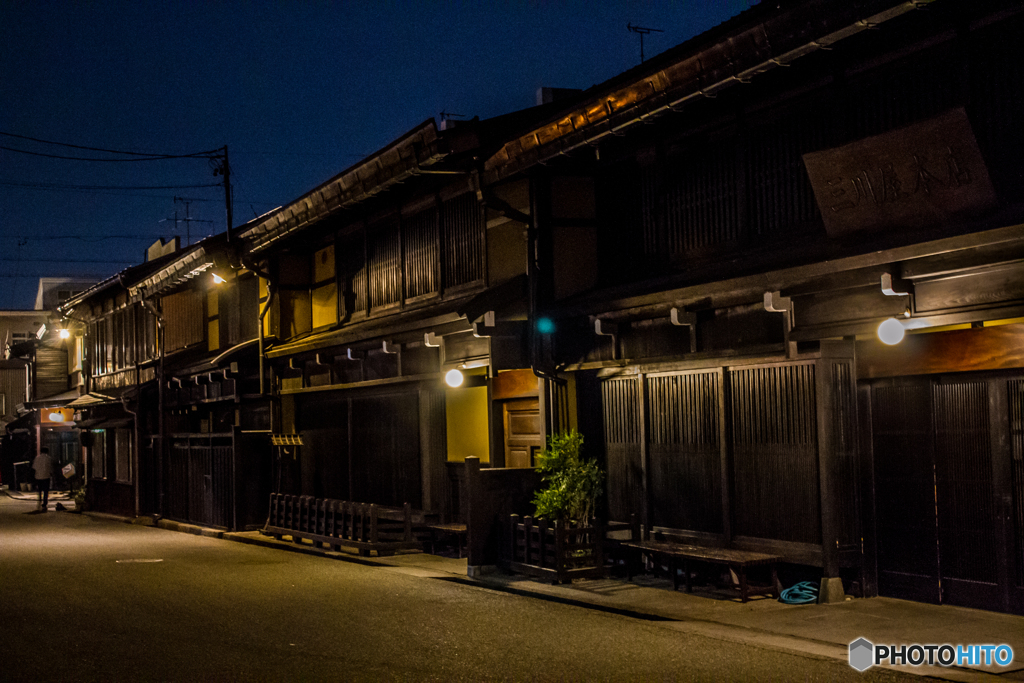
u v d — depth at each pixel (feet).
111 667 29.17
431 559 53.67
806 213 38.24
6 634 34.53
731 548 39.50
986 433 33.42
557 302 47.78
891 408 36.35
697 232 43.34
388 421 63.57
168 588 44.83
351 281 70.28
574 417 47.73
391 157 53.57
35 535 75.05
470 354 52.54
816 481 36.40
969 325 33.40
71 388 144.66
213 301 91.09
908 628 31.30
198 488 80.07
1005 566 32.76
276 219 70.33
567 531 42.39
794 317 36.06
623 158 47.21
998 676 25.84
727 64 34.45
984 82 31.71
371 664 28.78
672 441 42.70
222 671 28.32
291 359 72.64
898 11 28.58
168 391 94.73
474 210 55.47
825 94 37.37
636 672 27.09
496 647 30.68
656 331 43.09
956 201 30.40
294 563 53.98
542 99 60.59
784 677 26.11
